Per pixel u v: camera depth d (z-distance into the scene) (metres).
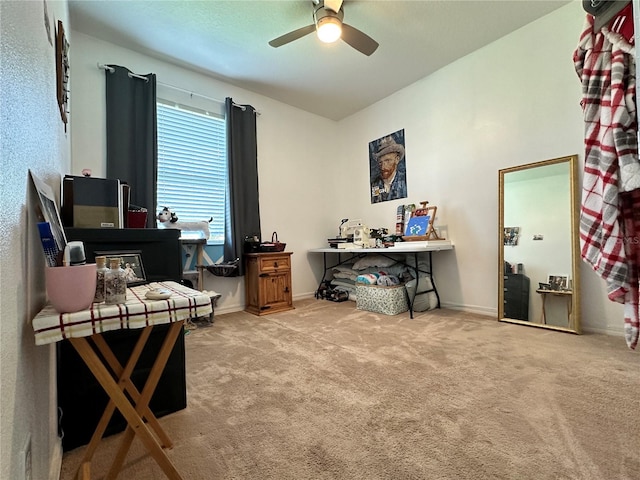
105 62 2.66
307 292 4.12
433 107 3.29
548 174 2.46
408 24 2.52
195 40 2.66
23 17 0.67
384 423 1.20
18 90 0.63
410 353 1.93
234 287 3.40
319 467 0.98
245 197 3.48
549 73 2.46
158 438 1.12
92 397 1.18
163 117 3.02
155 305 0.82
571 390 1.39
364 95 3.76
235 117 3.41
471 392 1.42
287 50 2.82
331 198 4.42
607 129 1.04
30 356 0.68
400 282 3.19
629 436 1.07
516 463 0.97
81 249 0.79
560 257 2.37
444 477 0.92
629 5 0.94
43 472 0.79
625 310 1.03
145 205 2.75
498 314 2.68
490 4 2.32
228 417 1.28
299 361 1.86
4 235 0.52
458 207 3.09
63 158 1.64
